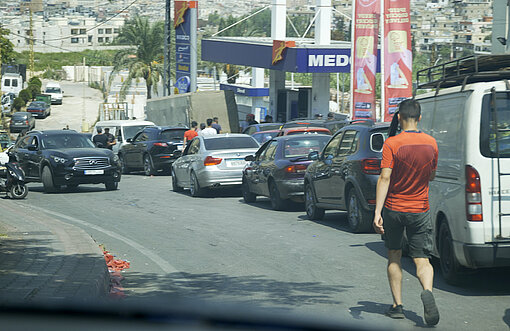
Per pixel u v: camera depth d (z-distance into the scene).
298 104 83.88
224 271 17.08
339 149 25.14
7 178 37.75
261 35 171.88
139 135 57.56
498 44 59.53
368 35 49.53
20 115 128.62
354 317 12.34
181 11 91.44
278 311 12.68
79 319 4.47
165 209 32.06
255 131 52.03
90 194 40.25
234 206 33.31
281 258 18.88
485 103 14.35
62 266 15.79
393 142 12.59
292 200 30.23
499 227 14.16
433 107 16.53
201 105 69.00
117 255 19.56
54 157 41.09
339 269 17.25
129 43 131.25
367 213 22.94
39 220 25.50
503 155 14.27
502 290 14.80
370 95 49.84
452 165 15.09
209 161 36.88
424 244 12.63
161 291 14.67
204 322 4.40
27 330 4.15
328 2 79.44
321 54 70.44
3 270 15.24
